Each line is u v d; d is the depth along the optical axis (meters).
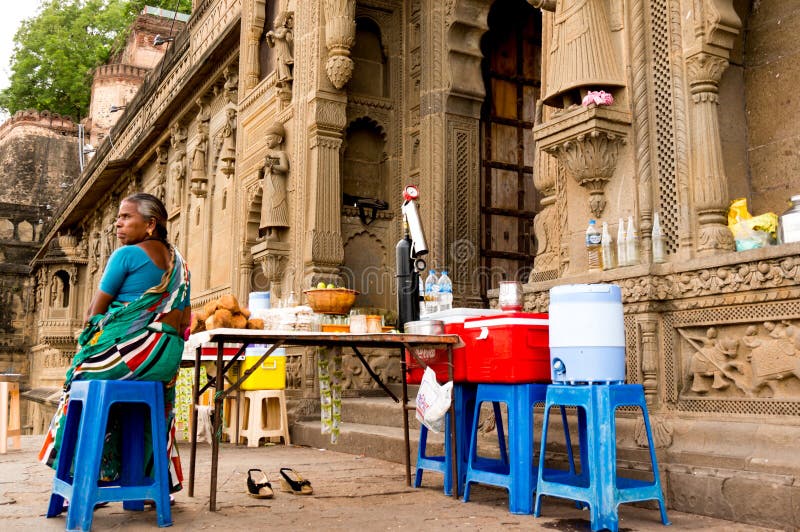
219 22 13.23
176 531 3.07
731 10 4.19
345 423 6.80
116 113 35.94
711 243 3.98
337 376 4.21
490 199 8.36
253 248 8.84
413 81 8.54
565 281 4.48
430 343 3.85
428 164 8.04
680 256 4.10
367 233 8.41
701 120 4.12
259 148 9.80
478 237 8.05
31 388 30.56
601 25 4.55
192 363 6.58
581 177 4.57
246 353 6.74
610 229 4.48
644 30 4.45
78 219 25.92
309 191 8.13
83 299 25.66
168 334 3.34
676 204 4.18
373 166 8.62
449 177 7.93
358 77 8.54
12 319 31.84
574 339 3.31
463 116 8.10
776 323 3.50
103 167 19.53
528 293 4.76
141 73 36.47
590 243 4.48
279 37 8.95
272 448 6.52
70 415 3.30
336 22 7.95
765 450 3.29
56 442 3.35
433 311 5.04
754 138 4.55
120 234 3.39
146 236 3.41
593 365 3.26
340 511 3.51
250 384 6.78
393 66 8.70
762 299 3.52
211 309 4.54
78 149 37.97
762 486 3.14
